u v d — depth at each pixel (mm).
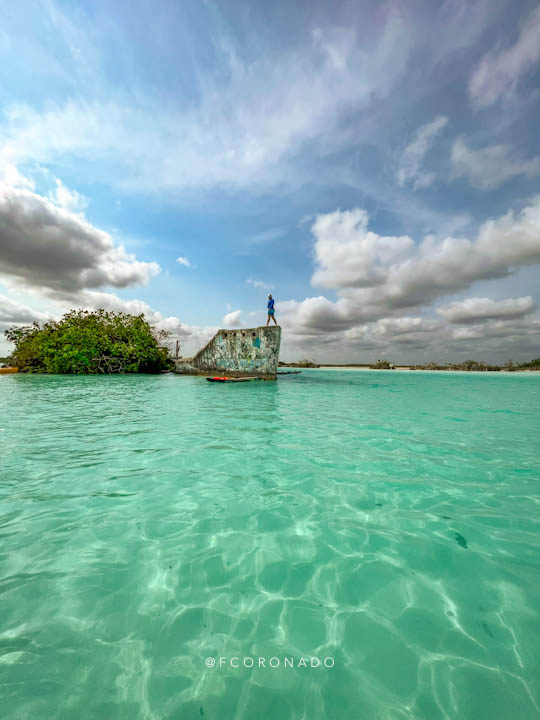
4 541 2174
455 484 3158
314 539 2254
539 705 1192
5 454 4008
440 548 2150
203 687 1255
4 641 1425
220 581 1839
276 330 17016
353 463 3740
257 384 15117
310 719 1139
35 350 22609
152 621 1552
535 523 2457
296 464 3713
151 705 1181
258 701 1205
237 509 2664
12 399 9188
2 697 1197
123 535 2271
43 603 1640
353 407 8109
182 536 2270
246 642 1453
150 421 6094
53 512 2576
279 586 1811
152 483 3154
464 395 11133
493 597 1728
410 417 6730
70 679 1272
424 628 1535
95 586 1771
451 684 1271
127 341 23406
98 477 3289
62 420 6137
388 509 2676
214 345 19125
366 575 1901
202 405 8242
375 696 1229
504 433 5246
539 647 1431
